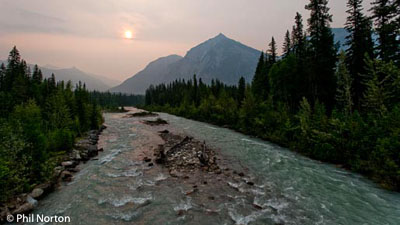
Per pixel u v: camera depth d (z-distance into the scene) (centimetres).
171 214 750
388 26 1923
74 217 725
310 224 700
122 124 4056
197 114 5353
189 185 1023
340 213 780
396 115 1162
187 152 1664
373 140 1245
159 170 1255
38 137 1009
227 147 1945
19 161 892
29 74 5772
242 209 792
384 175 1046
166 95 11756
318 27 2641
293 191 977
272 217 739
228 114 3791
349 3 2484
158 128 3419
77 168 1279
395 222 722
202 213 758
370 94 1600
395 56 1967
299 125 1952
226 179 1120
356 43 2411
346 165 1373
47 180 977
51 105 2439
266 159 1555
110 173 1195
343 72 2019
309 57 2761
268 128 2473
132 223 693
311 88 2873
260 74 4756
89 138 2275
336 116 1716
